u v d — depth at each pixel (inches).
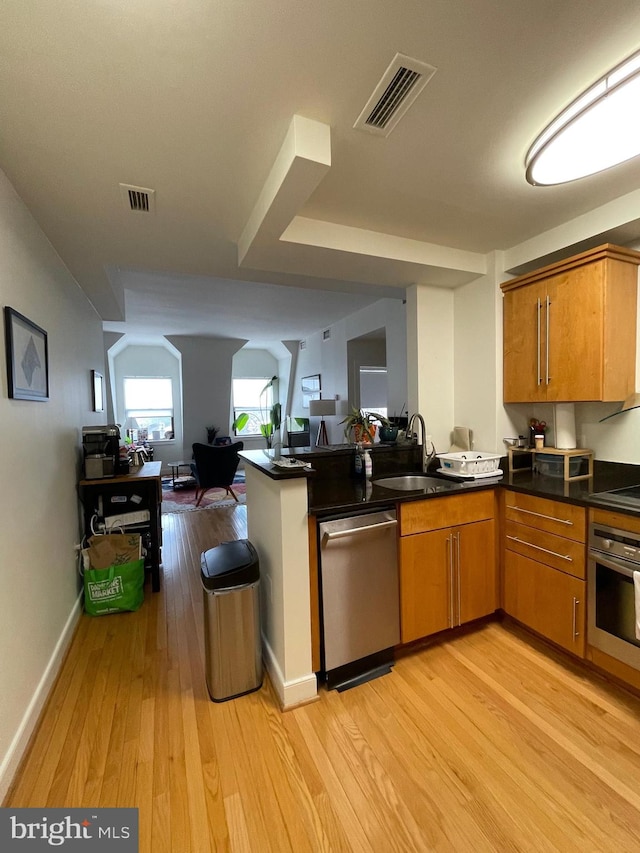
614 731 61.3
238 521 188.9
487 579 89.7
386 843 45.9
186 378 295.3
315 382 271.1
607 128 50.7
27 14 37.5
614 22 40.5
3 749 53.0
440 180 69.0
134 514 115.8
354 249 86.4
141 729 62.9
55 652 77.7
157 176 64.1
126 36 40.0
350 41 41.6
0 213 59.8
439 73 46.1
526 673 75.4
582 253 82.1
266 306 199.5
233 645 70.2
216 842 46.3
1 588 54.5
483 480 92.7
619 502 68.5
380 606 76.1
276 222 69.7
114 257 96.9
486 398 105.3
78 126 52.2
